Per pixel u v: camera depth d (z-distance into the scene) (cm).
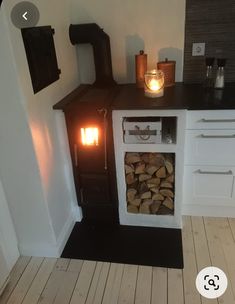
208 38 201
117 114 171
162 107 163
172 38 205
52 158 175
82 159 186
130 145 180
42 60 157
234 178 187
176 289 158
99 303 154
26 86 141
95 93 197
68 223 202
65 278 170
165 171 189
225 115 168
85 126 174
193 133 176
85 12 205
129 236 199
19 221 177
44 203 167
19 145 150
